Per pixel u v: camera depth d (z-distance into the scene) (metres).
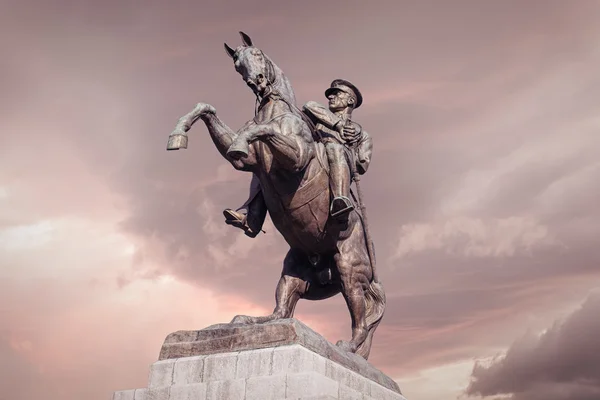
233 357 6.39
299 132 7.36
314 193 7.42
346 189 7.46
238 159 6.88
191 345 6.70
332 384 6.26
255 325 6.57
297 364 6.16
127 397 6.56
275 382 6.11
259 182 7.85
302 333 6.43
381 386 7.25
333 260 7.80
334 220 7.52
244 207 7.84
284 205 7.43
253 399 6.12
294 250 7.96
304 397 5.91
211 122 7.26
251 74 7.61
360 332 7.69
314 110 7.91
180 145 6.80
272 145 6.98
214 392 6.29
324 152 7.62
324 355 6.58
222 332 6.66
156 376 6.59
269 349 6.32
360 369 7.16
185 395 6.37
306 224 7.48
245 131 6.79
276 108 7.59
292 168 7.21
